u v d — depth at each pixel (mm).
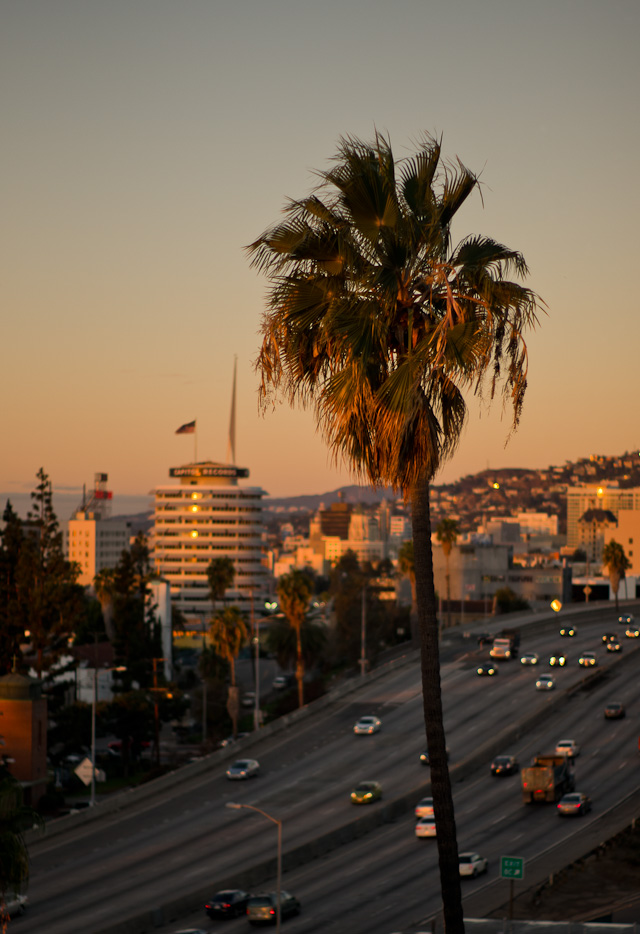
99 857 103188
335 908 83000
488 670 188750
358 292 29703
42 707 136375
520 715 158875
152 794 130000
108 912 84500
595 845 93500
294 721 167375
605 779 124062
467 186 29516
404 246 29078
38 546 171125
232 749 149750
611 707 154000
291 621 198750
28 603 164000
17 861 54719
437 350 27766
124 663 197250
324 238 29375
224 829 112125
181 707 189375
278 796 125875
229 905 82500
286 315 29938
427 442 28891
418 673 196000
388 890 87188
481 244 29797
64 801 137250
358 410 29031
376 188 28188
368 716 163875
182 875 95500
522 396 29375
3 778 55906
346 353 29578
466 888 84688
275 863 96625
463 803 118250
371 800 119562
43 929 80188
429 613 29656
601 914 69000
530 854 94625
